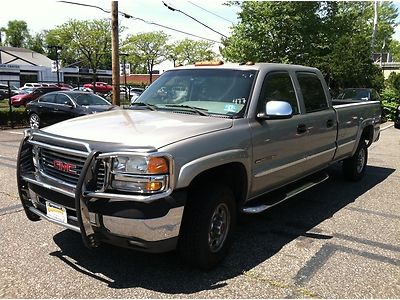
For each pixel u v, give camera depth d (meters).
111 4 16.27
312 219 5.30
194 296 3.32
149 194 3.15
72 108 13.61
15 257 3.92
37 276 3.57
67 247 4.17
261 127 4.27
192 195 3.57
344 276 3.73
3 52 73.69
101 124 3.78
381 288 3.53
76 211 3.20
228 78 4.57
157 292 3.37
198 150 3.44
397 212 5.70
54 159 3.61
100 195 3.19
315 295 3.38
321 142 5.60
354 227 5.03
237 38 21.61
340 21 22.45
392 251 4.32
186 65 5.23
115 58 16.56
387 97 23.28
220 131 3.78
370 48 23.81
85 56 65.50
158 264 3.86
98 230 3.28
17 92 35.22
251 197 4.40
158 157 3.15
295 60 21.28
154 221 3.17
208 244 3.64
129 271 3.71
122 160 3.19
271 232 4.79
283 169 4.74
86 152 3.27
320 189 6.89
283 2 20.28
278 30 20.83
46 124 14.58
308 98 5.39
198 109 4.30
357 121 6.86
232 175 4.08
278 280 3.62
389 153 11.14
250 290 3.43
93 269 3.73
